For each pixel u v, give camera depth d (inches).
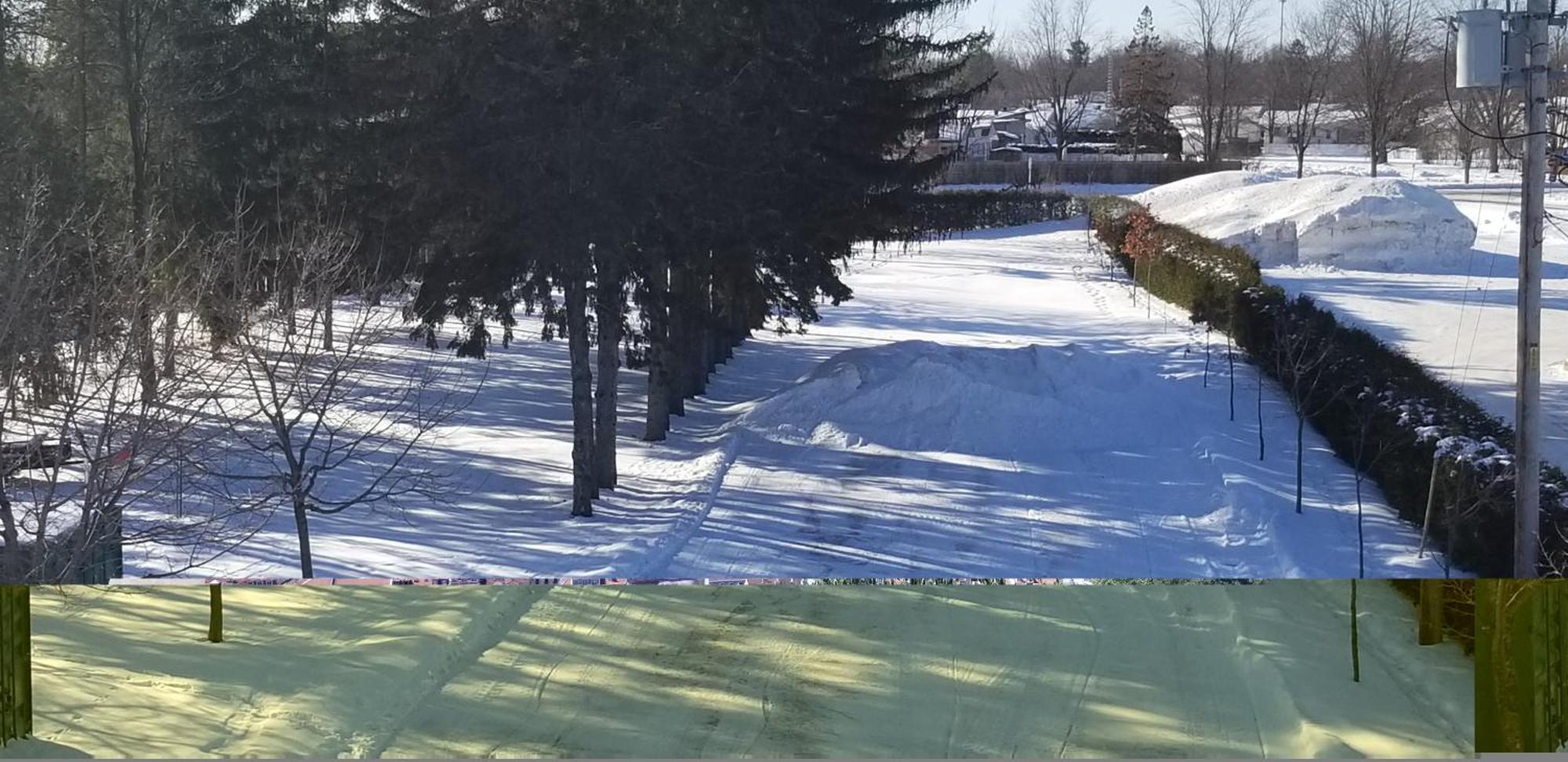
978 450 871.1
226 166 970.7
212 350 759.7
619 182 750.5
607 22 741.9
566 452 906.7
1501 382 891.4
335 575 648.4
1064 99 3449.8
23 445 587.8
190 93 986.7
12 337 557.6
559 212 742.5
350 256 826.8
